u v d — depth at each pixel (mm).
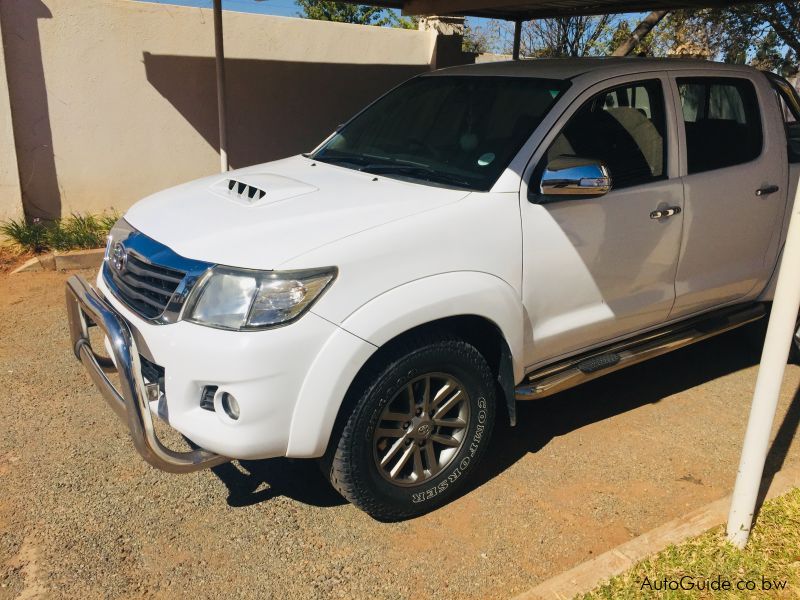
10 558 3070
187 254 3041
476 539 3305
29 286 6395
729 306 4730
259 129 8547
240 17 8109
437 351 3180
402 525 3391
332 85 8922
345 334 2914
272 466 3834
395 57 9352
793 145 4832
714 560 2965
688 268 4223
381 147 4215
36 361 4906
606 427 4316
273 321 2844
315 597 2932
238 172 4148
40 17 7090
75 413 4254
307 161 4340
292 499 3561
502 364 3510
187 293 2949
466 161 3709
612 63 4156
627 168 3891
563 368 3836
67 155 7504
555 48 12695
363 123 4578
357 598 2934
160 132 7938
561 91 3811
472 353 3322
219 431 2885
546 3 7695
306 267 2895
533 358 3641
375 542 3268
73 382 4629
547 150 3615
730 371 5109
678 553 3000
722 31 11367
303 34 8555
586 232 3641
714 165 4297
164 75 7809
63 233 7156
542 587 2830
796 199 2684
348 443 3051
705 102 4363
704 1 7672
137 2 7496
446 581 3043
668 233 4016
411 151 4016
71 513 3377
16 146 7191
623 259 3838
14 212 7266
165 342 2947
